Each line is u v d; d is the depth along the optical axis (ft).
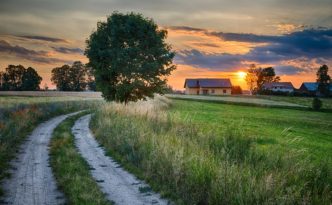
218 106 221.87
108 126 70.64
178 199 32.53
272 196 28.60
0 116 71.97
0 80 516.32
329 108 227.61
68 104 153.38
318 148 67.62
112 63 122.11
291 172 34.40
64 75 541.34
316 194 30.50
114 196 34.24
